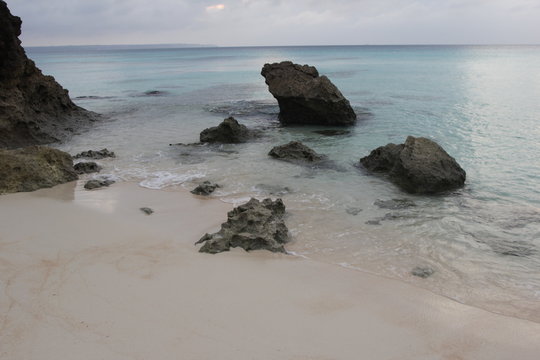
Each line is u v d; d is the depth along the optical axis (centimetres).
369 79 5391
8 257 915
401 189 1443
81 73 7794
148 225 1123
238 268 893
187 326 680
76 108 2925
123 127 2612
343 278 870
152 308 729
